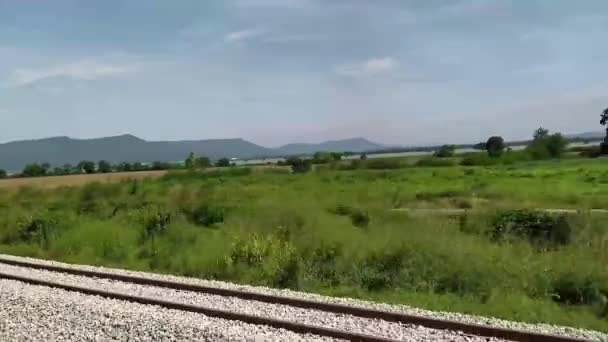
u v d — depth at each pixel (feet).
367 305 37.65
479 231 63.41
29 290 43.29
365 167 235.81
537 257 49.06
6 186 170.91
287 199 94.07
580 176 153.58
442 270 46.68
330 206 83.35
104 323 32.68
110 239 68.28
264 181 163.12
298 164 233.96
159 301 37.76
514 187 125.08
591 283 42.42
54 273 52.60
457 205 92.73
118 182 149.38
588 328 35.04
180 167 270.26
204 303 39.01
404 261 48.75
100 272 50.98
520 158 263.90
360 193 106.52
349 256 50.83
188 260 56.54
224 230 66.39
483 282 43.96
